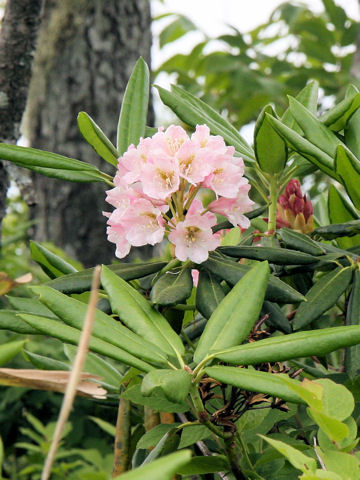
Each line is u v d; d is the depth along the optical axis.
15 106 1.19
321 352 0.72
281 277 1.00
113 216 0.90
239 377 0.72
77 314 0.76
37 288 0.77
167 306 0.85
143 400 0.87
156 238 0.86
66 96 2.76
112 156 1.01
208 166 0.85
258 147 0.97
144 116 1.03
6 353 0.69
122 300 0.79
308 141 0.92
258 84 2.80
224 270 0.87
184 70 3.16
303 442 0.95
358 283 0.91
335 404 0.70
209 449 0.96
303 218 1.04
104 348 0.75
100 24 2.79
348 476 0.66
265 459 0.82
